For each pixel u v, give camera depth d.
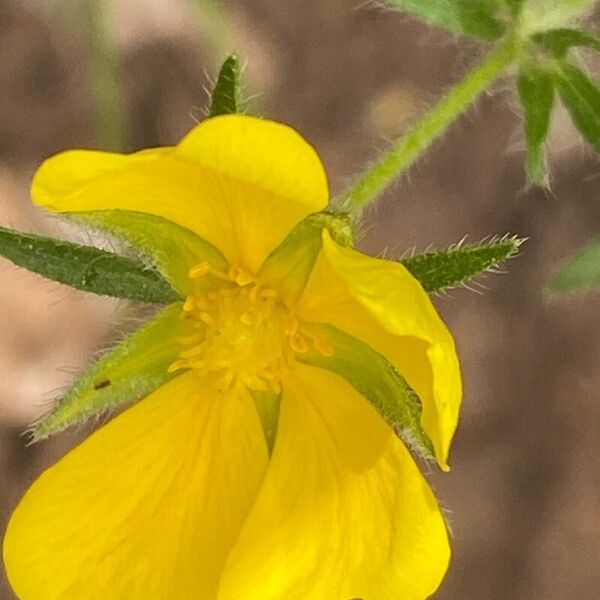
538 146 0.05
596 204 0.07
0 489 0.07
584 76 0.05
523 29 0.05
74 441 0.07
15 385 0.07
